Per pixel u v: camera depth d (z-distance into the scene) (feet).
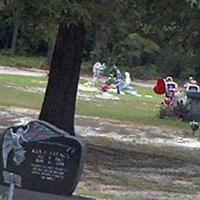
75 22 43.21
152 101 150.92
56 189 34.73
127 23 50.29
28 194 34.45
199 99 111.96
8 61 236.43
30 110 97.91
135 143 77.05
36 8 43.19
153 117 112.27
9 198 31.68
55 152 34.63
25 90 138.10
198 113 112.16
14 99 114.73
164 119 111.14
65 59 59.52
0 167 35.27
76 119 95.30
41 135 34.78
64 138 34.63
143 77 225.56
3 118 84.84
